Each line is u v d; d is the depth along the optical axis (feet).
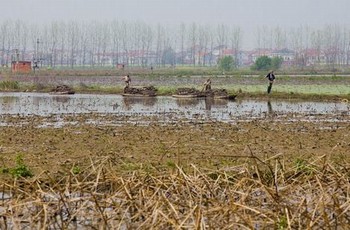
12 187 38.42
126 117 114.21
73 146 72.59
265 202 38.17
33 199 36.58
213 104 153.07
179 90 179.01
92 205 36.88
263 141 79.30
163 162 59.31
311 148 73.10
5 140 77.66
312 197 36.86
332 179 41.55
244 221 31.83
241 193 36.50
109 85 231.71
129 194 36.09
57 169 55.16
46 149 69.87
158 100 166.40
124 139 79.56
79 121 105.81
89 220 35.42
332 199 35.22
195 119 111.45
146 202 35.68
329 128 97.30
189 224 32.30
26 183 43.45
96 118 111.86
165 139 79.97
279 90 200.44
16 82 211.00
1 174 53.11
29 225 34.14
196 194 37.93
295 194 39.04
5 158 62.80
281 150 70.95
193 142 77.25
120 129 92.07
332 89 208.33
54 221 34.78
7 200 38.68
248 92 185.16
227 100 167.73
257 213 33.81
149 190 39.04
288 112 128.98
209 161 60.08
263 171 48.32
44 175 50.72
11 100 161.68
